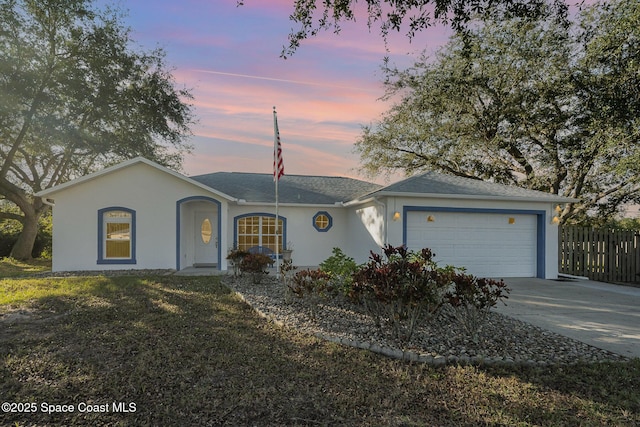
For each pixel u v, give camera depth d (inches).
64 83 719.1
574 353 204.4
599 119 545.0
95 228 526.3
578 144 677.9
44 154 863.1
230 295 346.6
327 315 272.1
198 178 712.4
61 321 251.1
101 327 237.1
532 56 677.9
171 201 538.6
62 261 519.5
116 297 329.7
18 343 206.2
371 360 191.3
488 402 149.4
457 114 781.9
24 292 348.5
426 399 151.2
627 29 470.6
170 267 537.0
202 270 528.7
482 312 239.0
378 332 231.9
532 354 201.3
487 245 504.1
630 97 491.2
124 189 532.4
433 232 488.4
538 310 310.3
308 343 214.1
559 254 541.6
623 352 207.2
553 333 241.1
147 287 382.3
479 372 177.8
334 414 138.8
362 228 567.8
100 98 773.9
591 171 700.0
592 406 146.9
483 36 710.5
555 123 692.7
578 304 337.4
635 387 163.9
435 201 486.3
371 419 135.6
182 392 152.9
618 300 358.6
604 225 814.5
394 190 476.1
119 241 534.6
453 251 493.4
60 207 520.7
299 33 277.6
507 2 255.4
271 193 658.8
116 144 836.0
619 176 613.9
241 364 182.4
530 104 719.1
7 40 670.5
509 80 735.1
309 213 642.8
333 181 778.8
